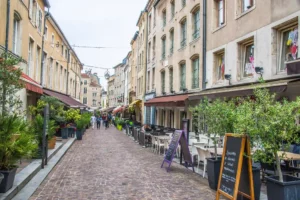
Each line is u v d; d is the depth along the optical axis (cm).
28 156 647
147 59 3009
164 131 1728
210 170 689
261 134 453
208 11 1490
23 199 565
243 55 1204
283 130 439
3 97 676
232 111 620
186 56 1792
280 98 895
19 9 1411
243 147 518
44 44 2148
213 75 1418
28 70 1675
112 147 1562
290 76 880
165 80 2250
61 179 768
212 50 1426
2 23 1177
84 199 594
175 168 953
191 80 1716
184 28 1916
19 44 1456
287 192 443
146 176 825
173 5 2178
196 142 1055
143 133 1606
